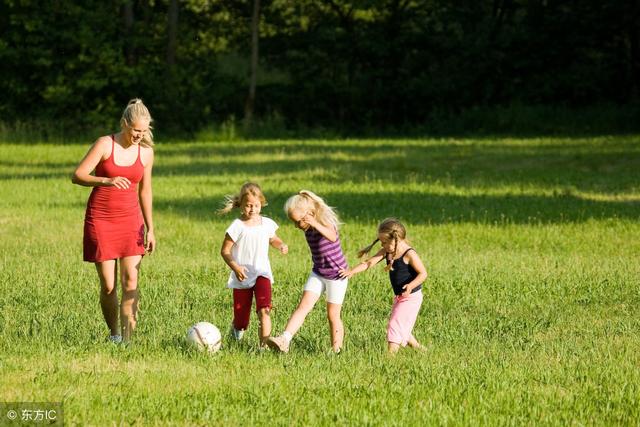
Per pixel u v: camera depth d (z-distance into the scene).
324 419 11.22
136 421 10.95
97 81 80.19
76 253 25.66
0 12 81.75
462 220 32.50
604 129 81.06
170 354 14.34
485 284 21.48
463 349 15.38
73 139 79.12
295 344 15.65
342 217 33.22
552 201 37.91
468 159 56.53
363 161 55.84
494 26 89.88
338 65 91.56
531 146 65.81
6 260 24.19
